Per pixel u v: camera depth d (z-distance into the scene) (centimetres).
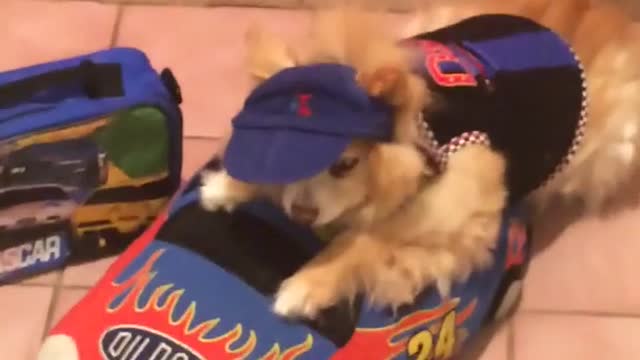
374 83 89
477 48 111
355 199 95
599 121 120
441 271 104
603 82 121
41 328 126
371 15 97
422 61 101
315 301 99
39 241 125
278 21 150
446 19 124
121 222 126
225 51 148
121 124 117
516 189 112
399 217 100
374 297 102
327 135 90
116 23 151
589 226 132
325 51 94
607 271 129
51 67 118
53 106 115
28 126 113
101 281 109
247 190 105
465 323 113
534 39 116
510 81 110
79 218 124
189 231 106
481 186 103
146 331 101
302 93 91
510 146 108
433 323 108
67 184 120
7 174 116
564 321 125
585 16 126
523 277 127
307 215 96
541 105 111
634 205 133
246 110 93
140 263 107
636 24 146
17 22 151
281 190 100
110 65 118
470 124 104
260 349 100
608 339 124
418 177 96
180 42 149
